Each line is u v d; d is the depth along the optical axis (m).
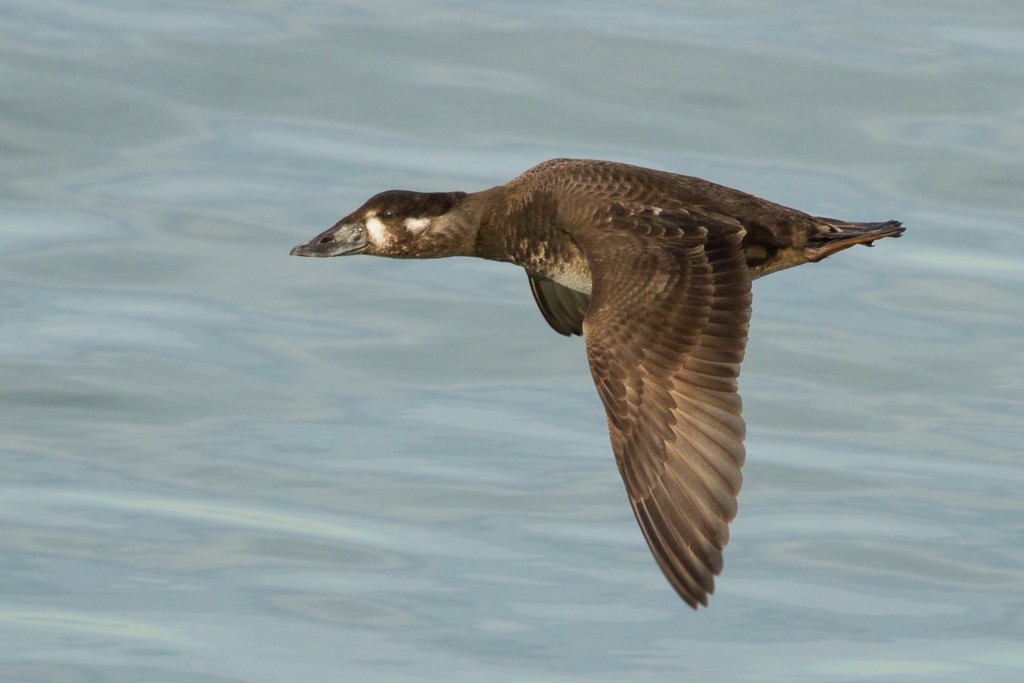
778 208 8.89
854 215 16.14
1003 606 12.11
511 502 13.12
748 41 18.42
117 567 12.37
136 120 17.42
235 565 12.34
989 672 11.51
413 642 11.67
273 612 11.95
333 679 11.23
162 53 18.19
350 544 12.61
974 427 14.09
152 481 13.31
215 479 13.31
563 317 10.12
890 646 11.70
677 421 7.52
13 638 11.62
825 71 17.98
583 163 9.22
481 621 11.82
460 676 11.35
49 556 12.45
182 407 14.15
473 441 13.83
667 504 7.38
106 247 15.91
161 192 16.52
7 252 15.80
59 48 18.17
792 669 11.52
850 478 13.45
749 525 12.91
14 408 14.06
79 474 13.37
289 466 13.48
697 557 7.21
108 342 14.80
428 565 12.38
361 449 13.70
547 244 9.31
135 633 11.73
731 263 8.11
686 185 8.92
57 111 17.42
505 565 12.41
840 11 18.86
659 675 11.36
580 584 12.27
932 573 12.43
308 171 16.67
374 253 9.84
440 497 13.12
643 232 8.38
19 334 14.84
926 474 13.47
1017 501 13.15
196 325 15.12
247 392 14.33
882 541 12.69
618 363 7.72
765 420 14.17
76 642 11.62
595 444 13.82
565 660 11.55
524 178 9.52
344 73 17.94
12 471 13.37
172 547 12.55
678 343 7.72
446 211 9.74
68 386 14.27
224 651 11.55
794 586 12.34
